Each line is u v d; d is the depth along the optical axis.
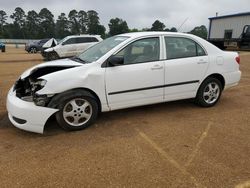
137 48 5.11
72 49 18.66
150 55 5.21
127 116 5.47
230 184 3.22
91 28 92.88
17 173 3.46
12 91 4.93
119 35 5.68
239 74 6.23
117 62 4.74
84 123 4.75
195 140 4.38
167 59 5.33
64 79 4.47
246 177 3.36
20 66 14.75
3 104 6.29
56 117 4.57
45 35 100.31
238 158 3.81
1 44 31.05
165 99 5.43
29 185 3.21
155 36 5.31
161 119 5.31
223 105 6.23
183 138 4.45
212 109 5.92
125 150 4.04
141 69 5.02
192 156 3.86
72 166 3.61
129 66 4.96
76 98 4.58
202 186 3.19
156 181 3.28
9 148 4.12
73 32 99.44
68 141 4.34
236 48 25.72
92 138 4.45
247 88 8.08
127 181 3.28
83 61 5.06
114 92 4.88
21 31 99.75
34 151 4.02
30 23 100.38
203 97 5.89
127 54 5.00
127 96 5.01
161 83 5.27
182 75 5.46
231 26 26.67
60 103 4.47
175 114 5.59
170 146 4.17
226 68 6.00
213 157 3.83
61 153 3.96
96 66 4.73
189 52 5.60
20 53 29.05
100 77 4.71
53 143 4.27
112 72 4.80
